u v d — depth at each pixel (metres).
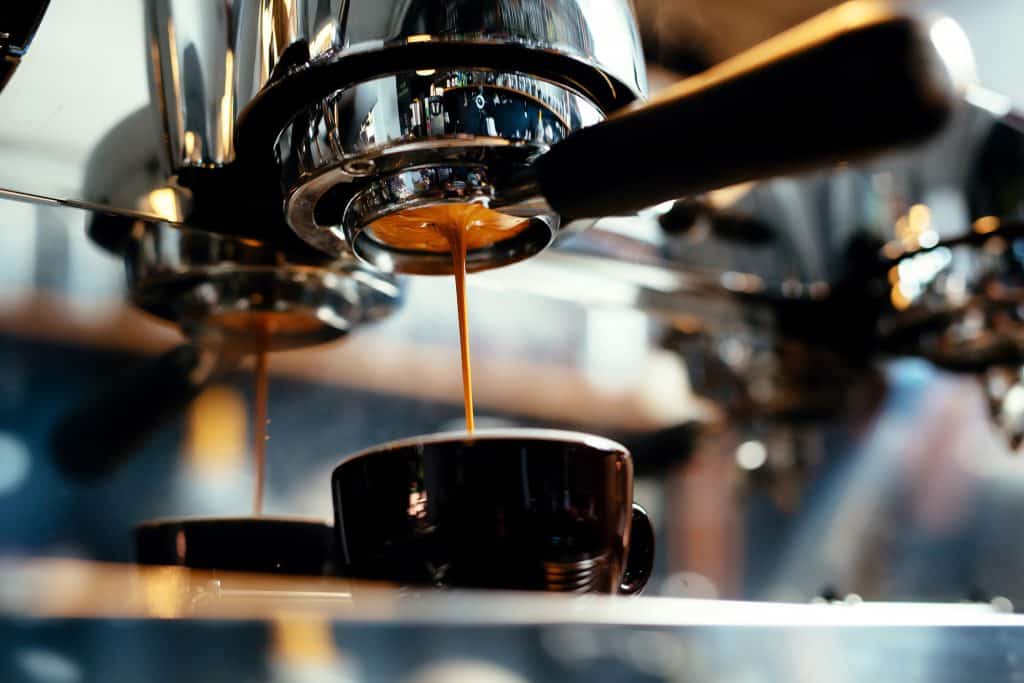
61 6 0.54
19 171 0.54
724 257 0.78
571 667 0.38
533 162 0.48
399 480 0.48
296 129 0.49
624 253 0.75
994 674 0.47
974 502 1.09
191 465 0.65
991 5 1.41
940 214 0.77
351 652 0.36
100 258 0.62
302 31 0.48
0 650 0.34
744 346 0.87
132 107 0.55
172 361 0.65
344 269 0.60
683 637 0.40
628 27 0.50
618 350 0.83
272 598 0.54
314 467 0.69
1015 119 0.75
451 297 0.76
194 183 0.54
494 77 0.48
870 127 0.41
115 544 0.63
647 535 0.53
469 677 0.37
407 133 0.47
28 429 0.62
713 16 0.94
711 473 0.89
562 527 0.48
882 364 0.97
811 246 0.81
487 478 0.47
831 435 0.98
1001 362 0.81
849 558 0.98
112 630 0.35
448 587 0.48
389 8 0.47
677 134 0.44
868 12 0.42
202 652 0.35
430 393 0.74
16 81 0.54
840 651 0.43
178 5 0.54
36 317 0.62
